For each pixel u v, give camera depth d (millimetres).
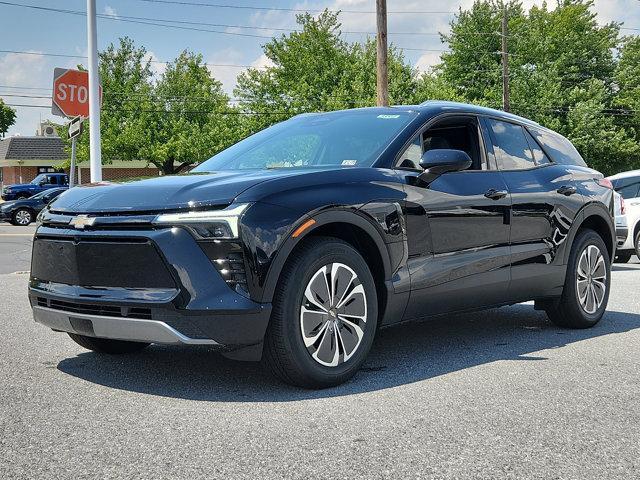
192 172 4617
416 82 42688
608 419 3447
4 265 12859
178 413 3518
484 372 4379
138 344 4902
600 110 48531
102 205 3889
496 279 5023
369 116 5066
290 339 3787
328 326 3965
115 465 2820
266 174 4082
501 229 5066
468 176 4934
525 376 4281
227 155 5184
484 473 2752
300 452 2967
